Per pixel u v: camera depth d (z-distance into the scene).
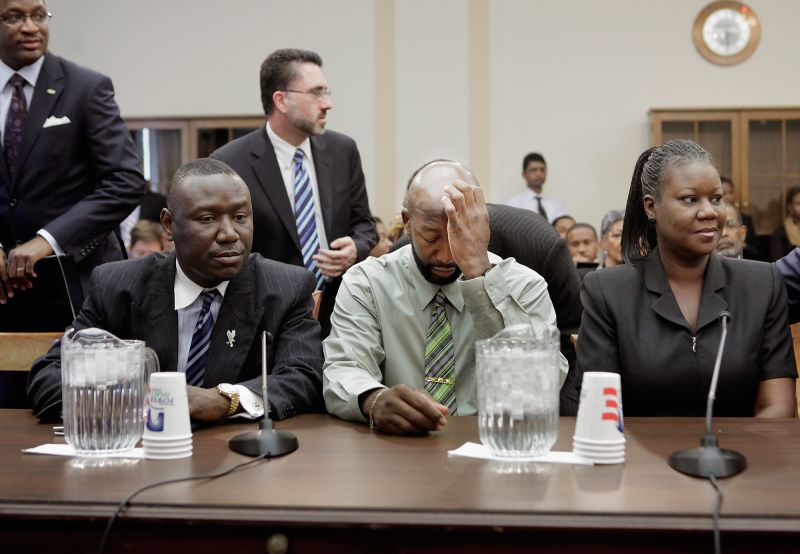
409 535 1.22
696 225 2.04
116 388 1.60
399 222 4.55
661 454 1.57
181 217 2.05
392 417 1.76
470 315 2.11
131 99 8.63
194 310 2.14
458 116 8.44
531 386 1.52
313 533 1.23
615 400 1.51
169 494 1.32
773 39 8.21
